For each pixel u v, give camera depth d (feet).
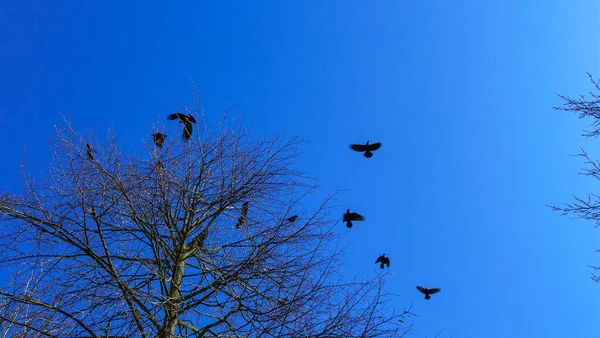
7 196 21.45
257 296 21.61
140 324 20.45
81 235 22.36
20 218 21.12
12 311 19.86
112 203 21.91
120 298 20.26
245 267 21.84
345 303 21.52
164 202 23.26
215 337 21.35
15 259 20.95
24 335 19.51
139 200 23.06
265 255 22.24
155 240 22.84
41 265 21.07
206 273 22.63
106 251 21.08
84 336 19.88
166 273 22.77
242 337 20.79
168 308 20.75
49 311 20.10
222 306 21.58
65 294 20.33
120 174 22.98
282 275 21.89
